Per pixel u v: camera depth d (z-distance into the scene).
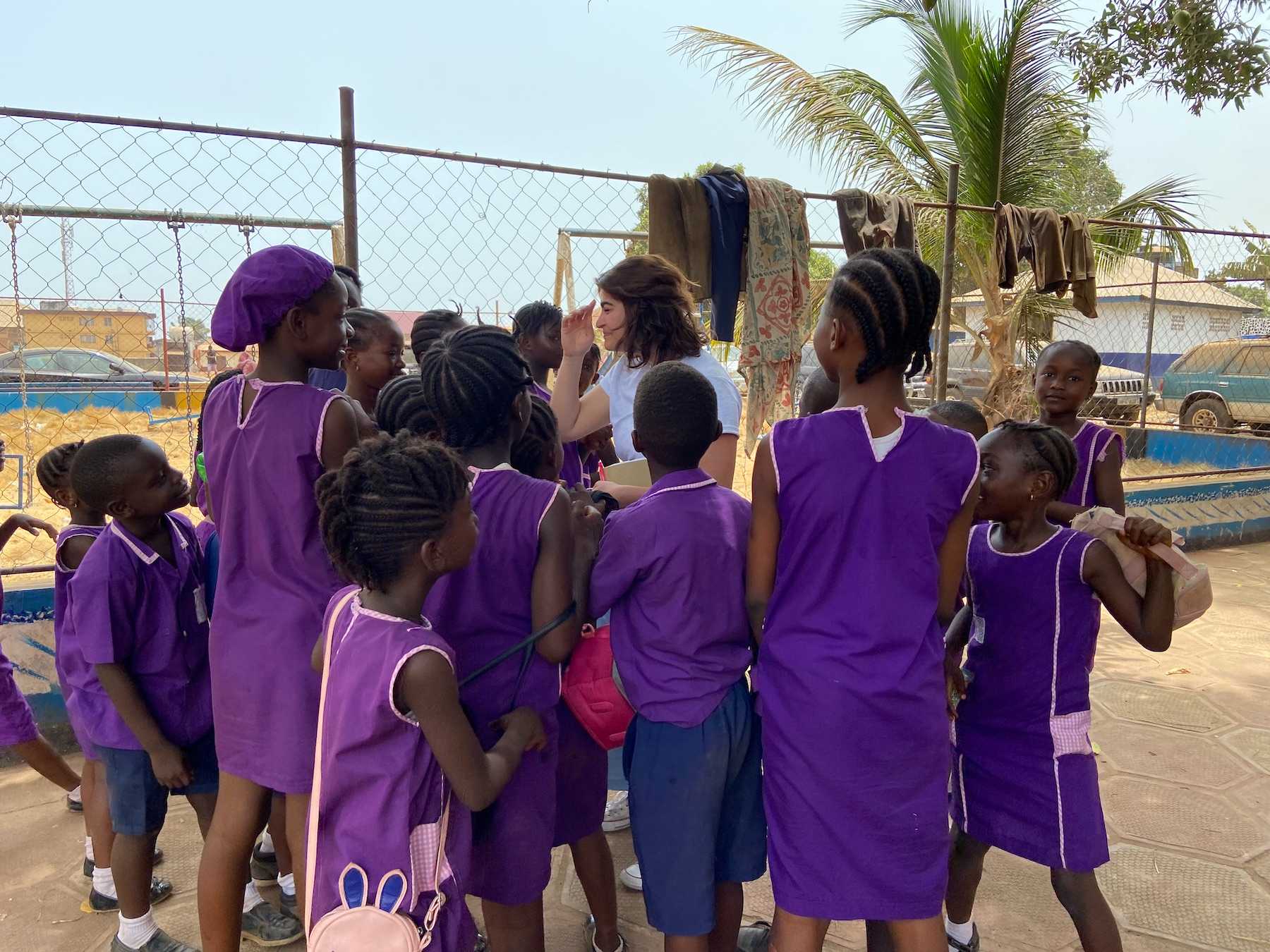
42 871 2.64
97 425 7.46
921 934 1.61
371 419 2.33
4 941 2.31
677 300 2.32
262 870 2.60
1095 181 14.85
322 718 1.47
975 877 2.16
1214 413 12.28
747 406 4.16
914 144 8.36
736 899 1.94
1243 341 12.77
